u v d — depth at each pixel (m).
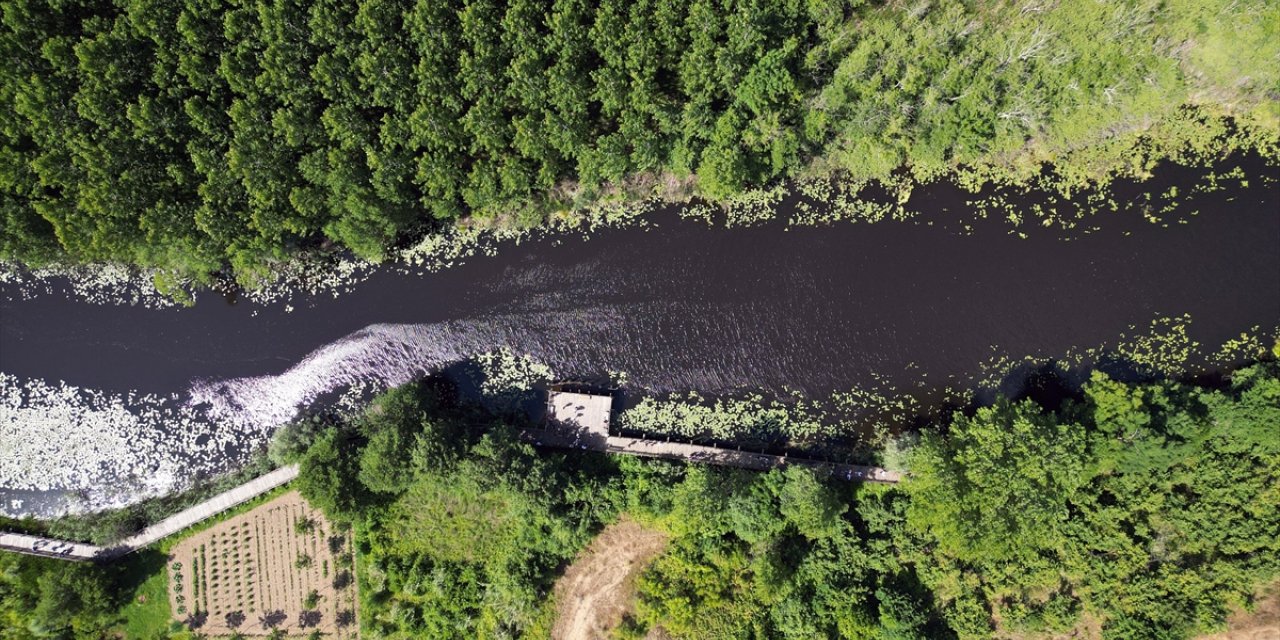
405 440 49.94
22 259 51.38
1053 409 52.59
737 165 47.66
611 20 45.56
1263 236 52.16
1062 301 53.16
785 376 54.06
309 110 47.47
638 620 52.38
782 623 50.69
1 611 53.69
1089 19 48.94
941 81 48.31
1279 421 46.62
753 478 50.88
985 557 49.09
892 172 53.53
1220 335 52.12
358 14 45.53
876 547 50.66
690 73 46.59
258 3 45.16
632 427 54.28
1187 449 47.38
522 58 45.97
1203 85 50.78
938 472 46.88
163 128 47.38
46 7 46.22
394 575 53.06
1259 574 48.06
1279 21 46.81
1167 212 52.69
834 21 48.19
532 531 51.78
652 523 52.38
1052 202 53.25
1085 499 50.34
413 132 47.38
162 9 45.41
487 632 52.66
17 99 45.12
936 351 53.59
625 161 48.38
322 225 50.91
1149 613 49.09
